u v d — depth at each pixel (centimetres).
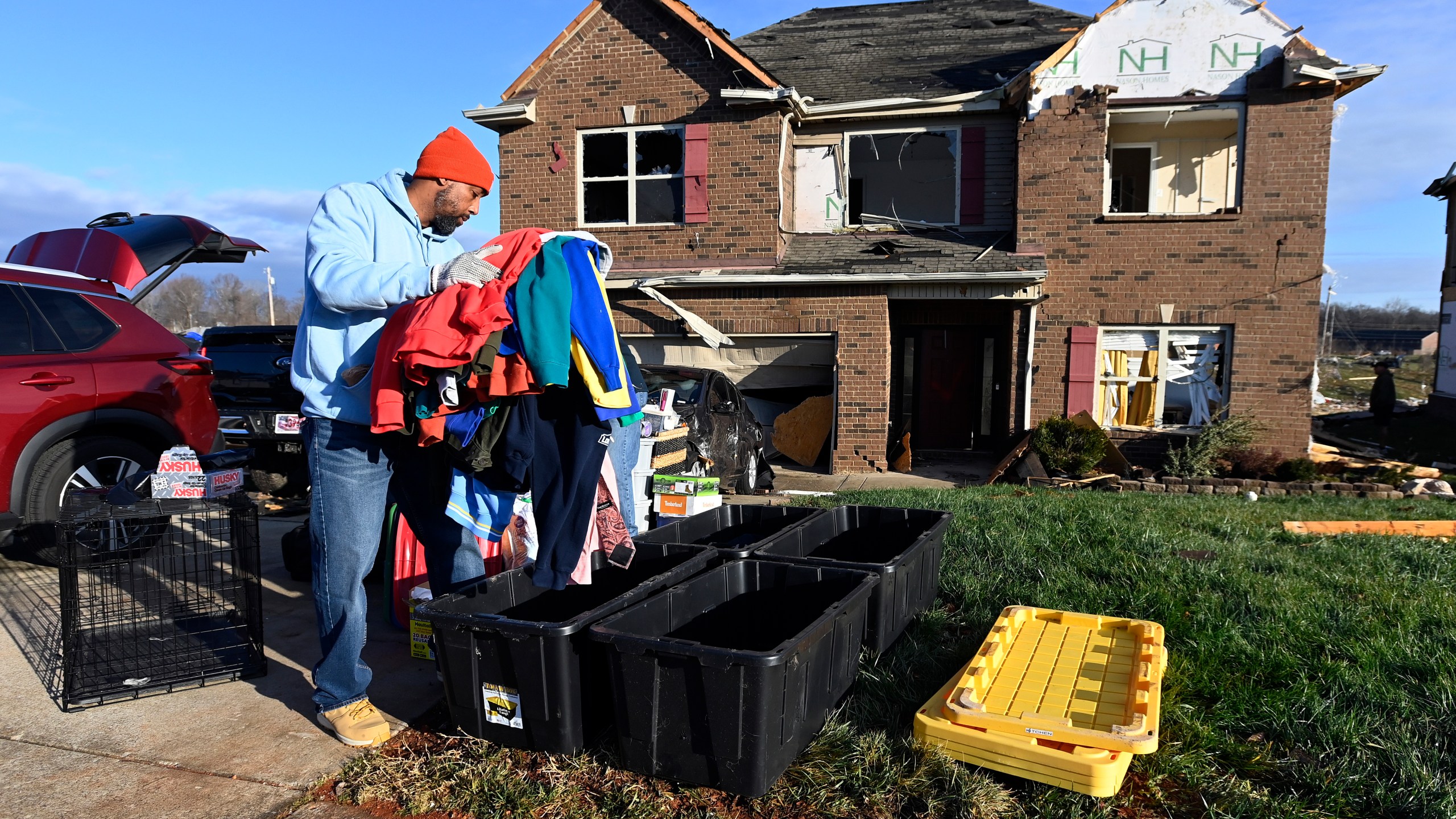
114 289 593
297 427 884
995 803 271
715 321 1301
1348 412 2492
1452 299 2319
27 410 512
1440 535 703
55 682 370
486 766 296
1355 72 1159
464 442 304
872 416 1257
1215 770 292
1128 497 904
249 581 386
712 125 1299
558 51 1342
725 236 1305
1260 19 1209
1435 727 314
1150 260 1254
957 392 1490
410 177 333
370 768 298
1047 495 902
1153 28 1233
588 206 1421
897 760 296
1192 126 1371
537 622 332
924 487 1112
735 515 512
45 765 301
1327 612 445
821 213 1407
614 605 315
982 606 463
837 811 272
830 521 493
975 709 297
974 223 1362
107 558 412
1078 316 1274
